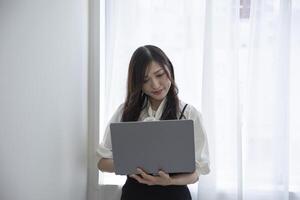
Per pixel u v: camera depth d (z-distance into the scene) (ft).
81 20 5.33
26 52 4.06
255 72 5.24
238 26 5.29
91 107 5.71
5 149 3.84
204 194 5.40
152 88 4.24
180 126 3.56
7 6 3.78
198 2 5.53
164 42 5.57
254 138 5.28
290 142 5.46
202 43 5.52
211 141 5.26
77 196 5.42
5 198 3.92
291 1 5.26
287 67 5.22
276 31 5.26
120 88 5.61
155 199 4.22
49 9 4.46
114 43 5.66
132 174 3.92
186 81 5.49
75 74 5.17
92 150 5.76
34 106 4.22
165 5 5.54
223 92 5.35
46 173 4.51
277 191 5.32
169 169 3.77
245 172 5.38
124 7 5.59
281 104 5.24
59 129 4.75
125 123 3.64
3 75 3.74
